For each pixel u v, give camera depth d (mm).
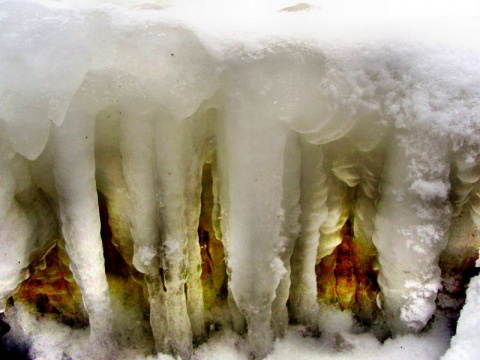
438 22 1410
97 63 1238
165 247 1365
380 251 1387
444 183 1312
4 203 1306
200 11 1529
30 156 1228
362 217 1444
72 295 1514
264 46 1266
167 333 1429
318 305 1522
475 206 1372
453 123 1286
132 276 1480
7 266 1351
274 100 1261
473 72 1295
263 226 1331
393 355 1383
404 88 1301
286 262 1409
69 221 1333
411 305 1376
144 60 1229
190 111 1252
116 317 1501
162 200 1339
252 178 1306
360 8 1614
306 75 1263
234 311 1450
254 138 1285
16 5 1217
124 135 1308
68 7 1254
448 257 1447
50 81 1186
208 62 1244
